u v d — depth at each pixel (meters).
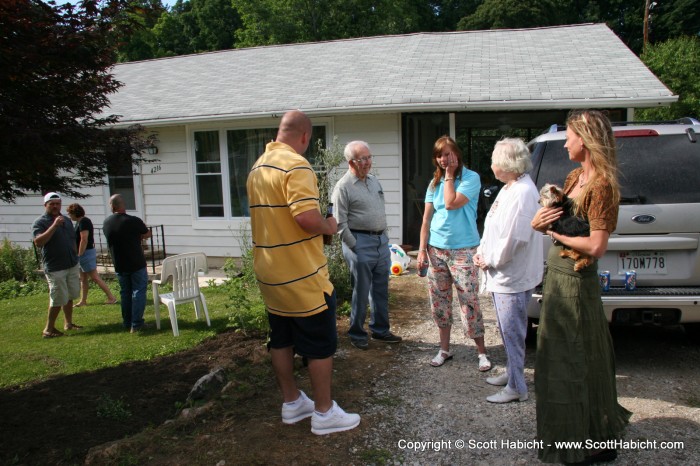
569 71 9.77
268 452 3.07
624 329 5.38
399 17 34.09
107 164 3.96
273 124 10.12
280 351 3.31
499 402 3.72
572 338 2.84
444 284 4.38
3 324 6.89
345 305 6.15
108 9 3.46
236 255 10.54
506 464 3.00
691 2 30.08
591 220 2.73
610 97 8.30
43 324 6.80
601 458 2.94
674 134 4.14
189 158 10.57
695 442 3.13
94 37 3.38
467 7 37.44
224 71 12.90
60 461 3.14
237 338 5.49
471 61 11.04
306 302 3.07
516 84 9.31
